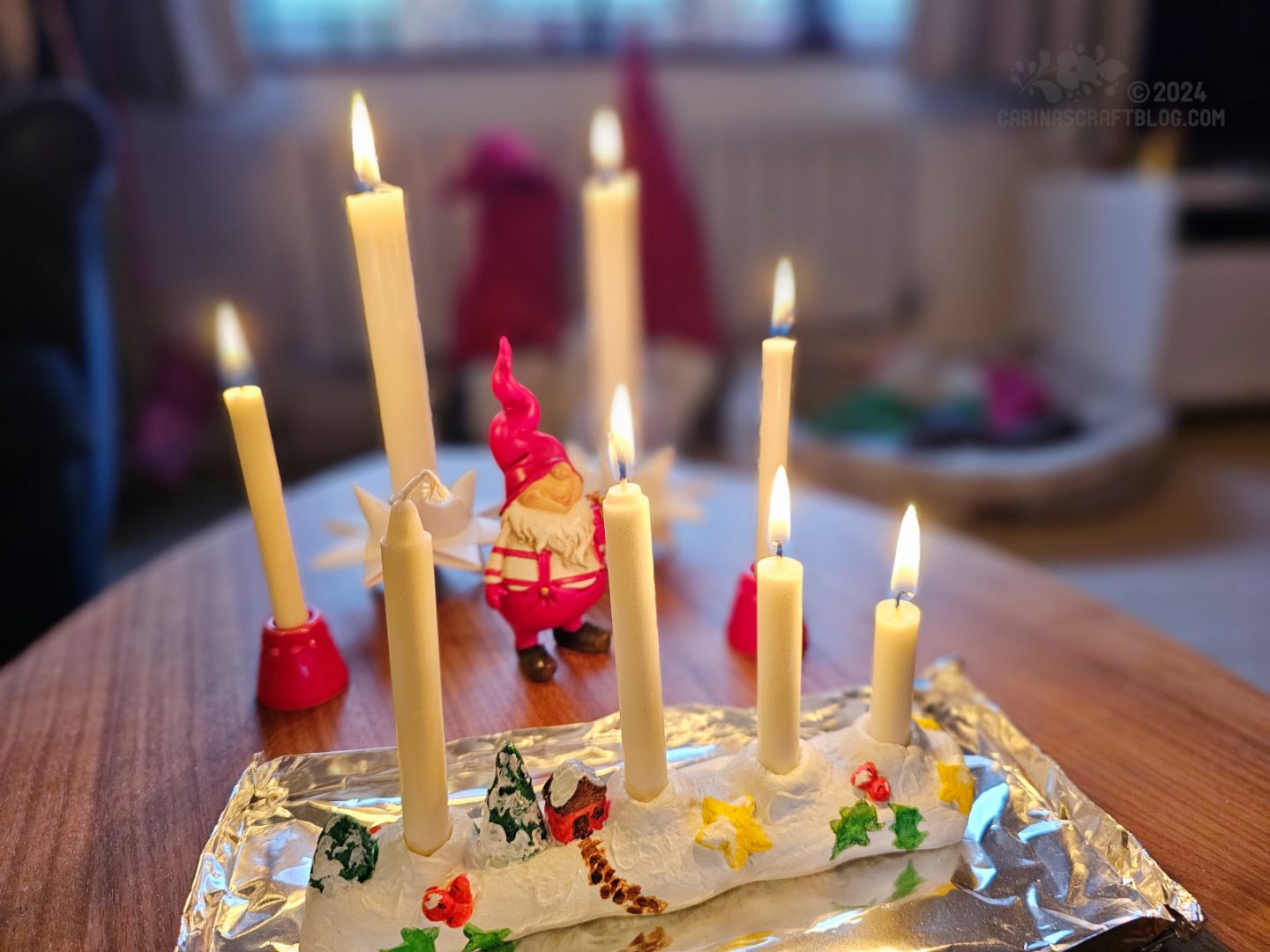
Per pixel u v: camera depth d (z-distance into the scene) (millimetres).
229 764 586
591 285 818
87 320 1315
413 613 425
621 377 825
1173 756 590
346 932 452
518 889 463
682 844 481
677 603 750
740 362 2193
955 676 655
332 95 2004
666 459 797
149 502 1951
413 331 627
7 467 1112
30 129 1270
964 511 1663
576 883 470
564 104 2105
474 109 2074
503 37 2111
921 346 2432
